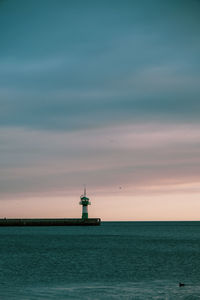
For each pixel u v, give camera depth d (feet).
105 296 142.41
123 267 210.79
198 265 217.36
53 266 213.66
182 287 157.99
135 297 141.38
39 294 144.36
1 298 138.00
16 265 217.36
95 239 443.32
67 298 139.03
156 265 218.59
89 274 188.96
